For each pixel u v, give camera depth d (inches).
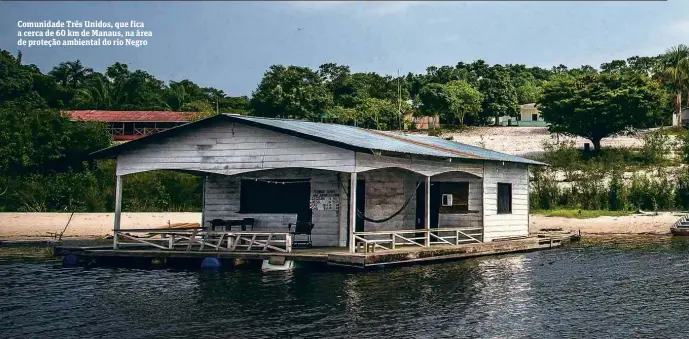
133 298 663.1
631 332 540.4
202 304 630.5
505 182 1123.3
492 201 1082.7
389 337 516.4
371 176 968.9
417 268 848.9
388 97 3314.5
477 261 938.7
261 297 658.2
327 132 909.2
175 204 1686.8
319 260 793.6
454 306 627.8
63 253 924.6
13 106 2004.2
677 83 2711.6
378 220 926.4
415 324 556.7
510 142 2536.9
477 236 1051.3
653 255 1045.2
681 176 1750.7
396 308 614.2
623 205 1701.5
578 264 927.7
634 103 2166.6
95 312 603.8
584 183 1770.4
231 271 820.0
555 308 627.8
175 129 885.8
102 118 2704.2
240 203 981.2
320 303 631.8
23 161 1720.0
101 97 3282.5
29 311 610.2
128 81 3437.5
